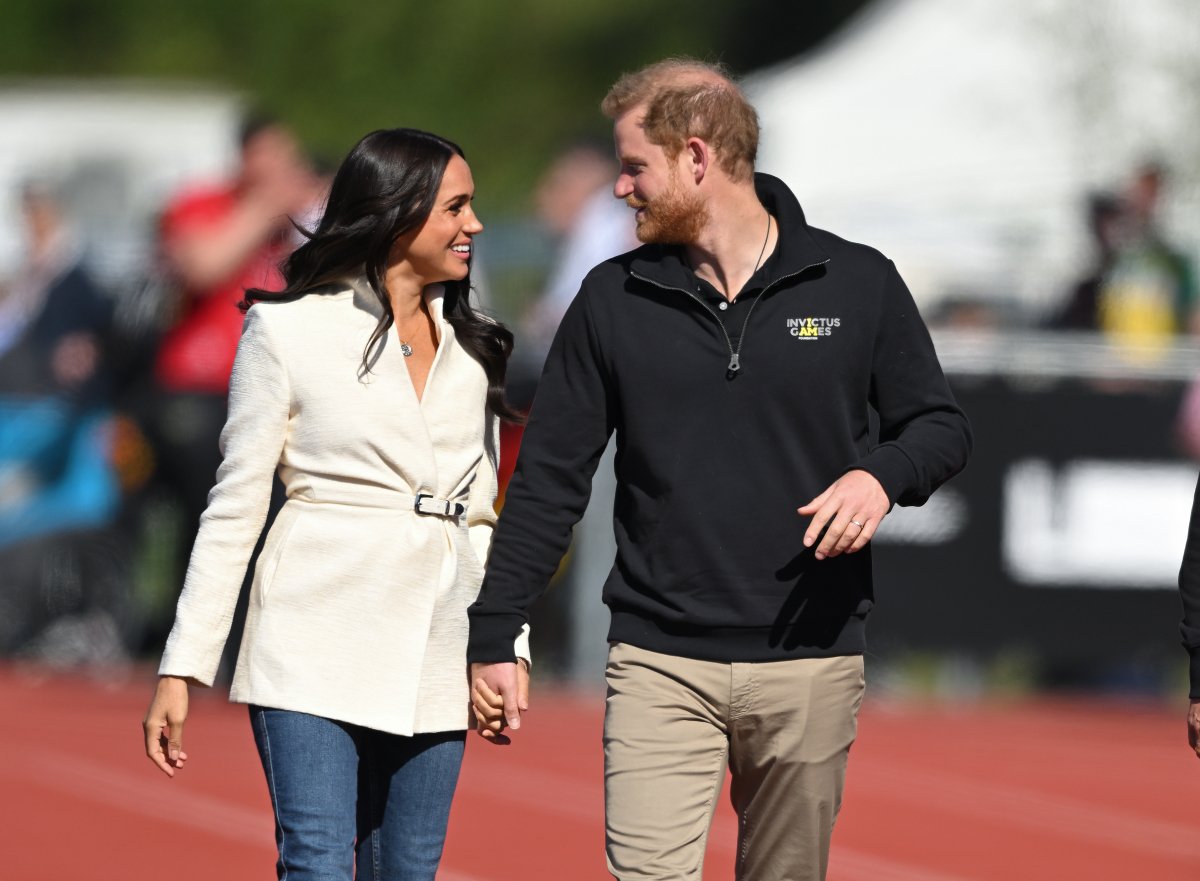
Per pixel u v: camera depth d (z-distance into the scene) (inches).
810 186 2699.3
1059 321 1804.9
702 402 618.2
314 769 612.1
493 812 1170.6
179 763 623.5
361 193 628.1
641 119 625.9
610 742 630.5
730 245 624.1
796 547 617.9
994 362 1612.9
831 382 616.7
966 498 1609.3
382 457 624.4
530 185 4013.3
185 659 617.6
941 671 1648.6
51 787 1213.1
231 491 623.5
